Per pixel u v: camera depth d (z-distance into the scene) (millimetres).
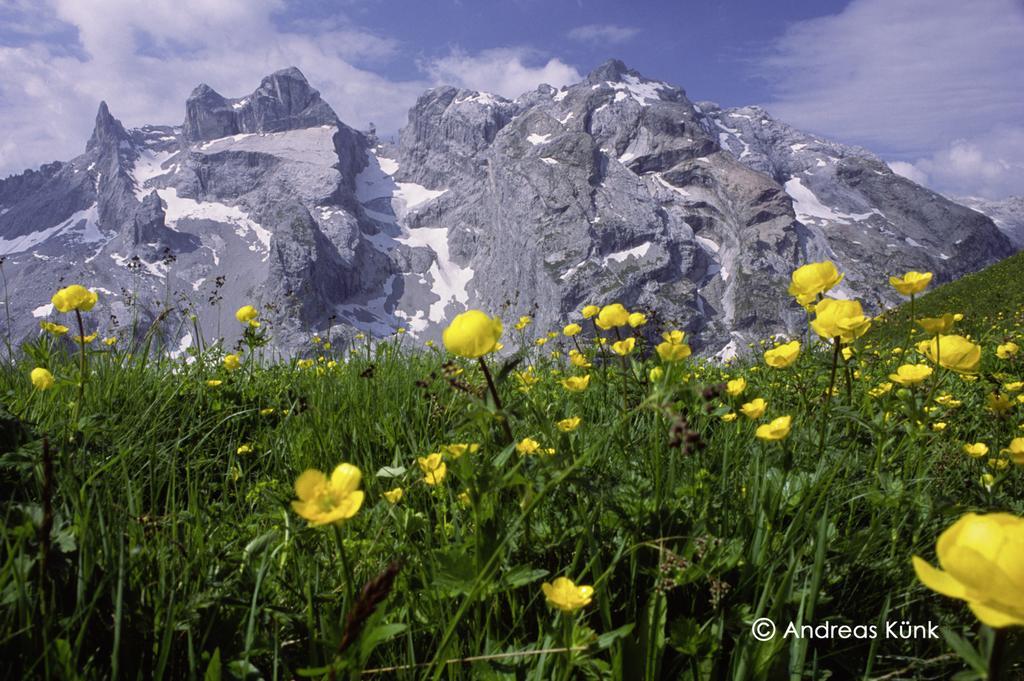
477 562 328
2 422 469
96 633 318
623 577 388
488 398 350
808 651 363
